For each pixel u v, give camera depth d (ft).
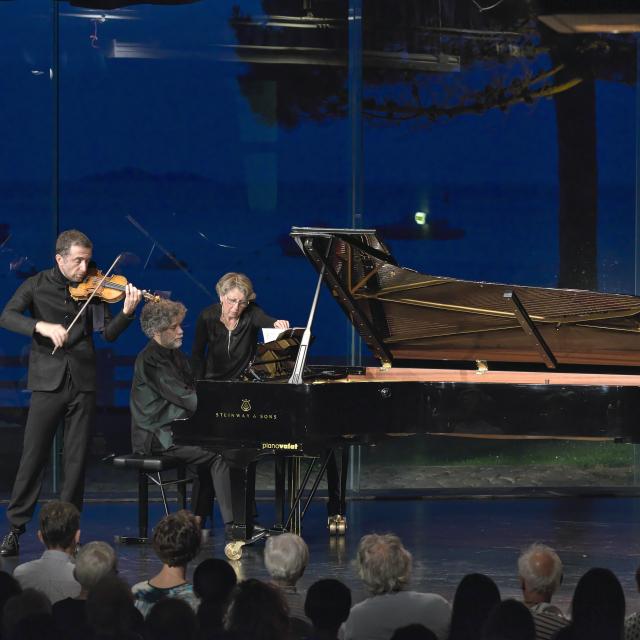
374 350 83.71
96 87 101.35
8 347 100.07
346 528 85.76
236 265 102.73
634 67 103.40
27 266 101.19
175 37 101.35
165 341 80.69
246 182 102.37
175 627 38.63
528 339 81.05
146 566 72.95
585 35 103.09
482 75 103.09
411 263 103.65
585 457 103.71
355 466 103.35
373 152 102.94
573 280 104.17
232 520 79.46
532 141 103.55
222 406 73.31
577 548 78.95
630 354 80.59
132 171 101.81
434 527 86.84
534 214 103.76
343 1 101.96
